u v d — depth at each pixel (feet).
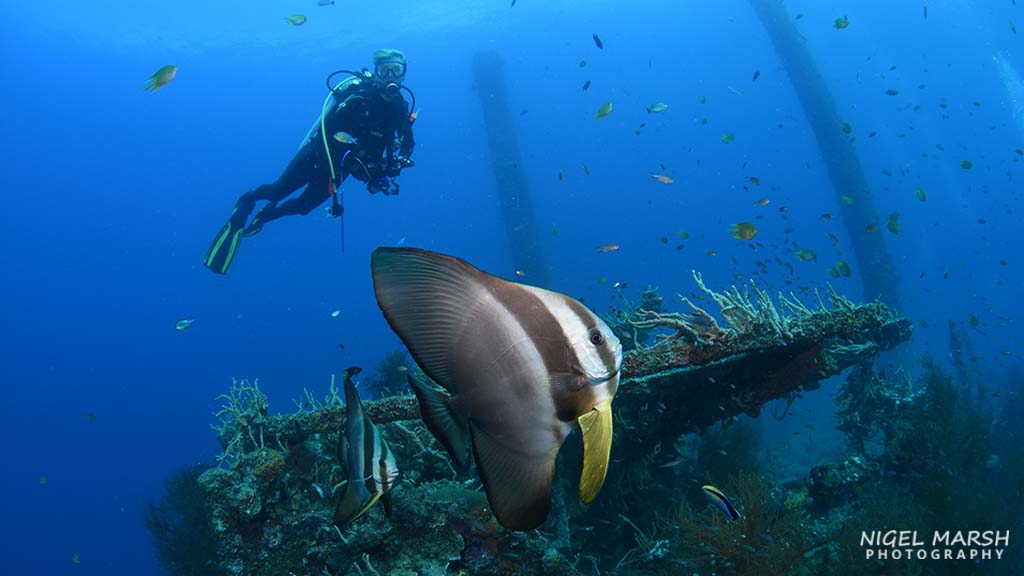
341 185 26.99
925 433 21.68
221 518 14.01
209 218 334.85
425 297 3.08
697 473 21.80
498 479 2.99
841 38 241.76
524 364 3.00
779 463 36.42
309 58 152.25
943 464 20.76
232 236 29.94
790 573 13.91
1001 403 41.24
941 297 128.98
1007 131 257.75
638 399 17.13
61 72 160.45
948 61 251.39
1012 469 22.50
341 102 24.76
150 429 315.99
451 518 13.44
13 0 118.21
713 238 334.24
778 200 317.83
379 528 13.07
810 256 24.53
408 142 25.93
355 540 12.93
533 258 72.33
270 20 126.31
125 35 132.87
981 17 216.74
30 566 158.10
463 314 3.06
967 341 47.19
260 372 345.51
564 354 3.01
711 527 14.56
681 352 14.47
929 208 272.72
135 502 196.44
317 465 15.84
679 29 219.20
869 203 60.85
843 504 20.42
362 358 257.96
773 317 14.32
